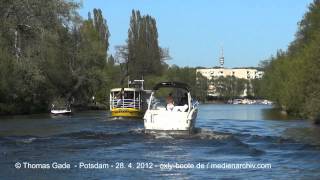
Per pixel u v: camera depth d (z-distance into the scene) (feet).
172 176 64.28
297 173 66.28
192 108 122.62
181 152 87.15
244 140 109.09
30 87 288.51
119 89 218.79
